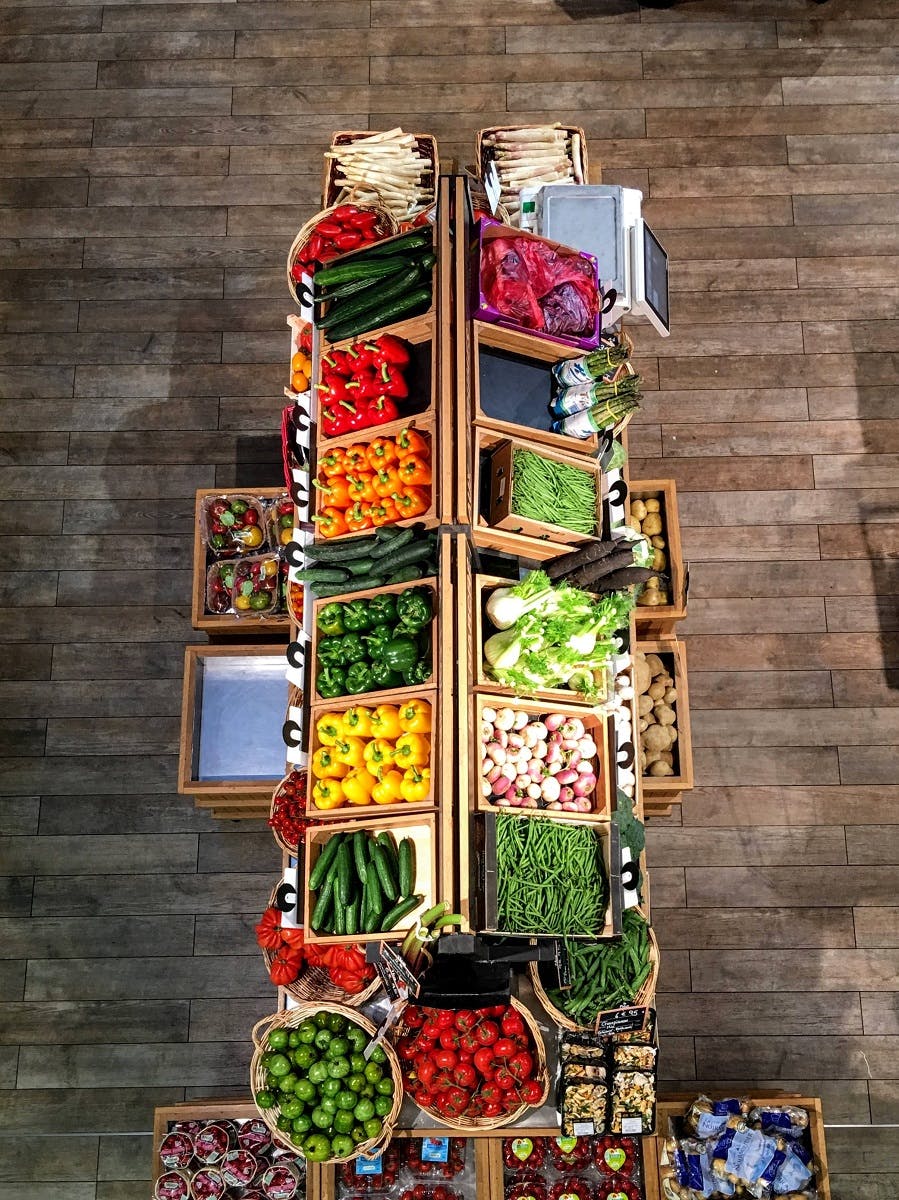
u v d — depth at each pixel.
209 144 5.82
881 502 5.34
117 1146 4.52
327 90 5.87
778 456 5.40
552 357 3.70
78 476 5.38
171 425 5.45
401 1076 3.54
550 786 3.35
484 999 3.18
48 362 5.53
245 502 4.49
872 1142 4.53
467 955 3.15
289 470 3.94
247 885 4.83
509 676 3.28
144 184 5.77
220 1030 4.66
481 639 3.32
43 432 5.43
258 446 5.43
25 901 4.80
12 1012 4.67
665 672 4.39
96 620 5.19
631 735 3.74
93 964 4.73
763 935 4.77
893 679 5.11
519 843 3.17
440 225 3.60
